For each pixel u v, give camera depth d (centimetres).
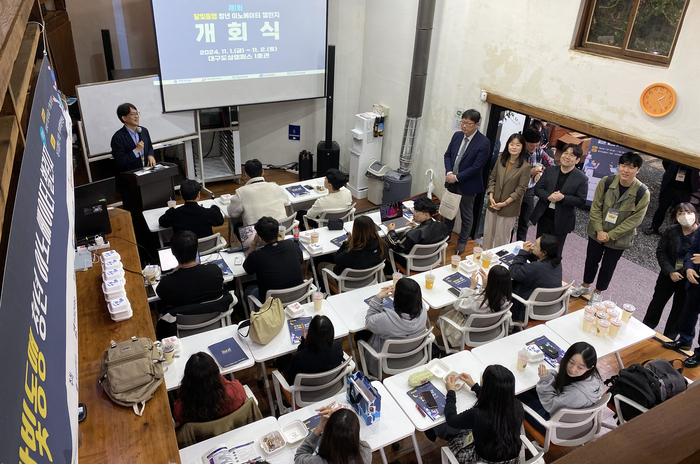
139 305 352
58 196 190
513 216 545
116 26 680
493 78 559
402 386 314
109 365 276
